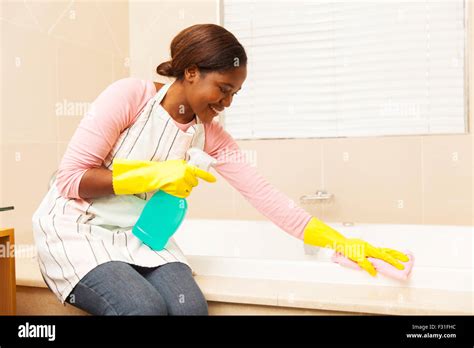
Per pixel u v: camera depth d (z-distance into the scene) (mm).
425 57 2109
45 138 1828
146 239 1087
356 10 2195
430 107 2117
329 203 2211
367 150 2154
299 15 2281
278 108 2334
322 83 2266
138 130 1091
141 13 2506
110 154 1109
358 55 2205
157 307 958
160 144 1112
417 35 2117
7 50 1631
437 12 2084
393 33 2148
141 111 1107
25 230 1718
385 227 1902
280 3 2305
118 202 1109
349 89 2227
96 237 1073
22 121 1703
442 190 2068
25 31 1722
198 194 2408
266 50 2338
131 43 2529
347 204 2191
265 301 1041
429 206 2086
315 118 2285
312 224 1234
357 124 2225
